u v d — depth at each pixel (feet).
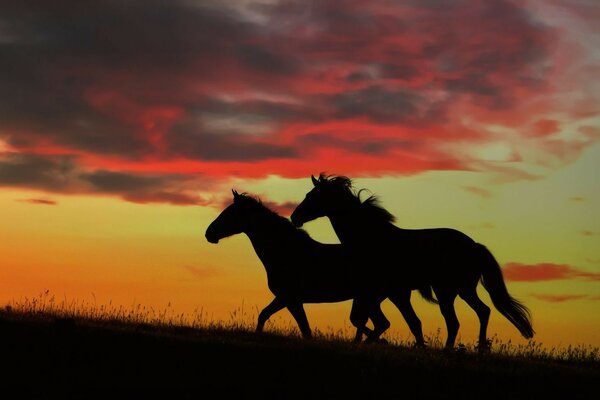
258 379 46.73
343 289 66.44
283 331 66.44
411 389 46.75
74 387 43.62
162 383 45.09
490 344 61.05
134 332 56.34
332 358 51.83
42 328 55.01
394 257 64.95
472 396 46.47
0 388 42.65
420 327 64.44
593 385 50.24
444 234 65.36
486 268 65.21
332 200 67.15
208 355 50.70
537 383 49.67
